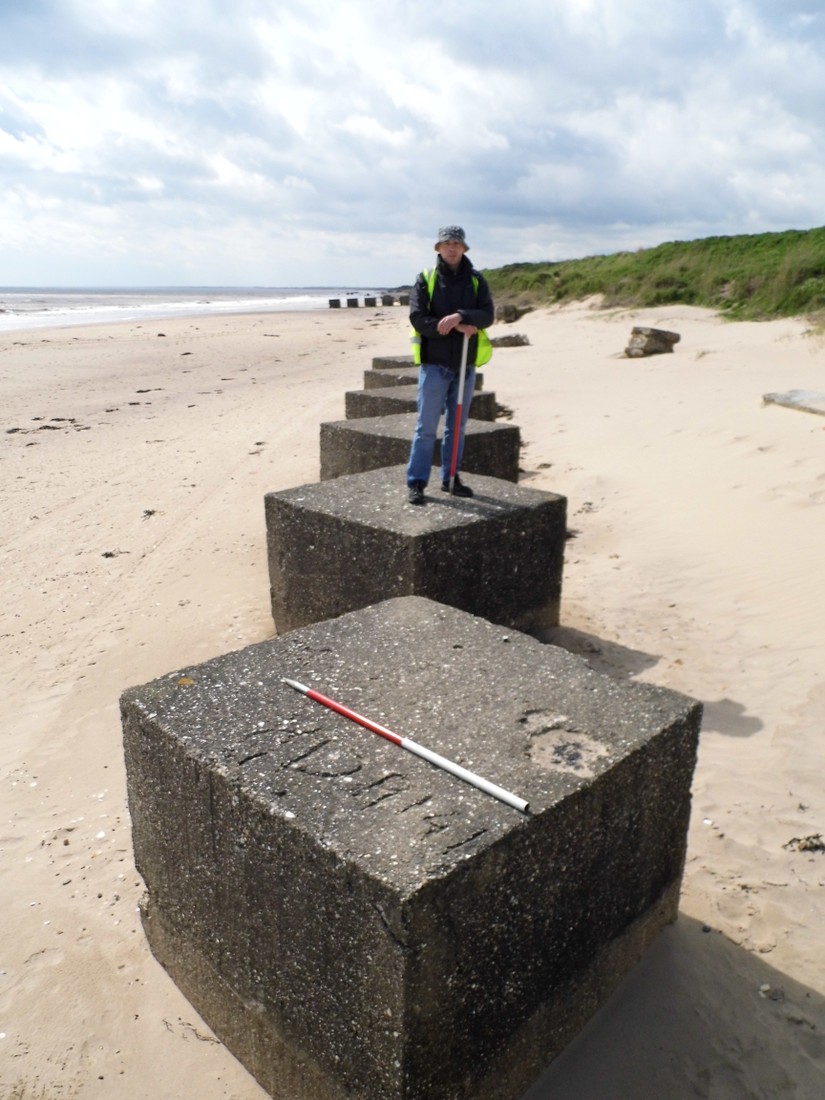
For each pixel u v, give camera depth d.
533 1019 2.50
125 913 3.39
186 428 13.52
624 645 5.29
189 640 5.80
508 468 7.70
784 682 4.64
